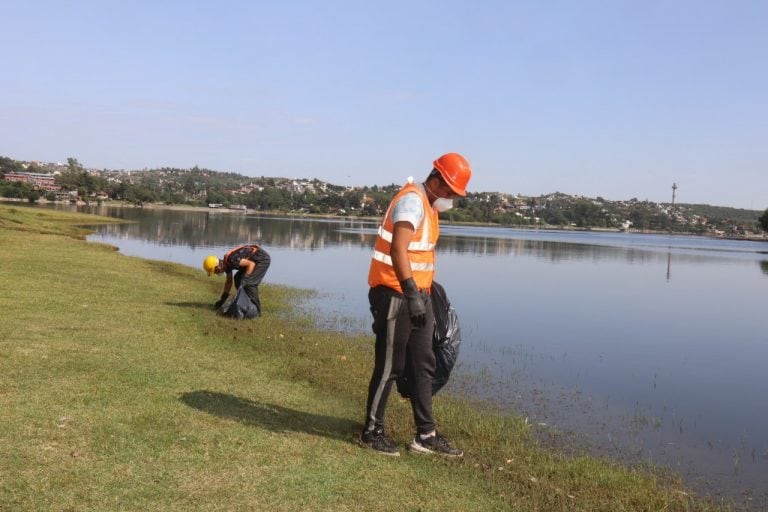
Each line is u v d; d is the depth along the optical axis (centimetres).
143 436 435
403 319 462
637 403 820
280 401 571
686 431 707
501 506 402
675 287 2670
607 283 2670
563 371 987
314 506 361
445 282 2381
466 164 462
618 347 1241
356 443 480
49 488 346
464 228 13750
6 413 449
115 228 4831
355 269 2552
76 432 429
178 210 13462
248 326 975
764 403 853
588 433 669
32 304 921
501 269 3081
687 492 518
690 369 1070
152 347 726
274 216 14550
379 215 18188
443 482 425
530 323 1491
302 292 1659
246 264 1051
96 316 885
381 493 391
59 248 2044
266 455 427
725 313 1894
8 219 3294
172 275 1623
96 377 567
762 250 8750
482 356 1069
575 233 15088
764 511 492
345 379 689
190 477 379
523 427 645
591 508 433
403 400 646
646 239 12644
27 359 604
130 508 335
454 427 598
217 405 527
